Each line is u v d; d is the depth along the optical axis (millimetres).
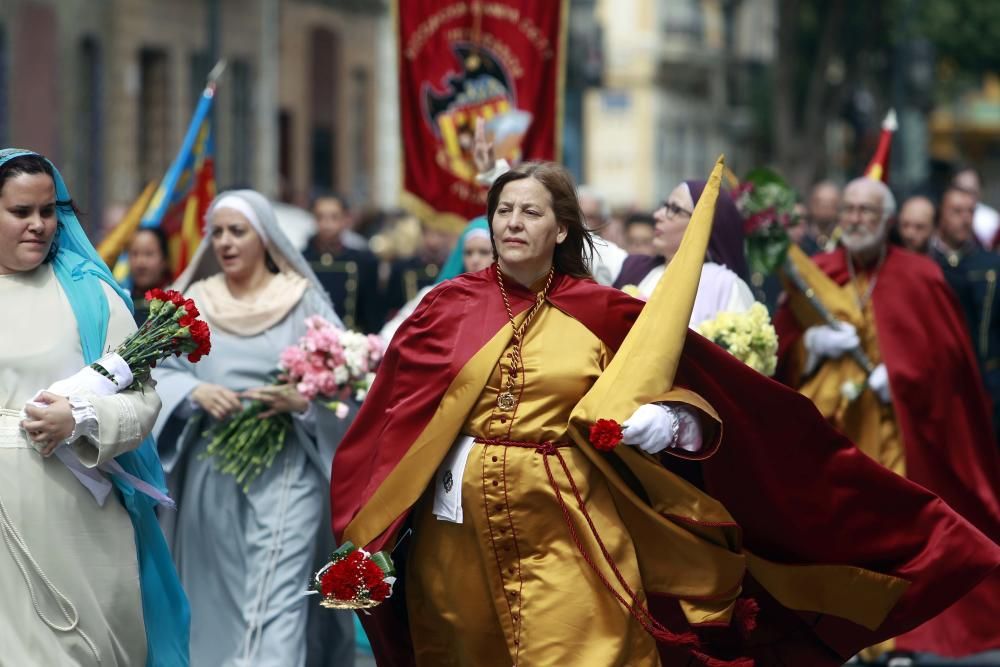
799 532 8477
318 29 44062
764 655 8742
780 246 10766
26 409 7668
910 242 14219
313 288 10430
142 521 8359
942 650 12148
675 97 69562
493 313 7957
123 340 8109
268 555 9930
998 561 8477
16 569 7762
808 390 12531
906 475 12305
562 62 13781
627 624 7738
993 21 45094
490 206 7984
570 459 7789
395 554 8383
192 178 13070
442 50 13680
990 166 80562
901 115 33500
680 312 7816
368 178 47000
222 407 9883
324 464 10000
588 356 7855
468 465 7836
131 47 35781
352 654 10594
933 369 12391
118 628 7984
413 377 8055
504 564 7820
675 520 7957
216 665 10023
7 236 7863
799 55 45750
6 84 30828
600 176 67812
